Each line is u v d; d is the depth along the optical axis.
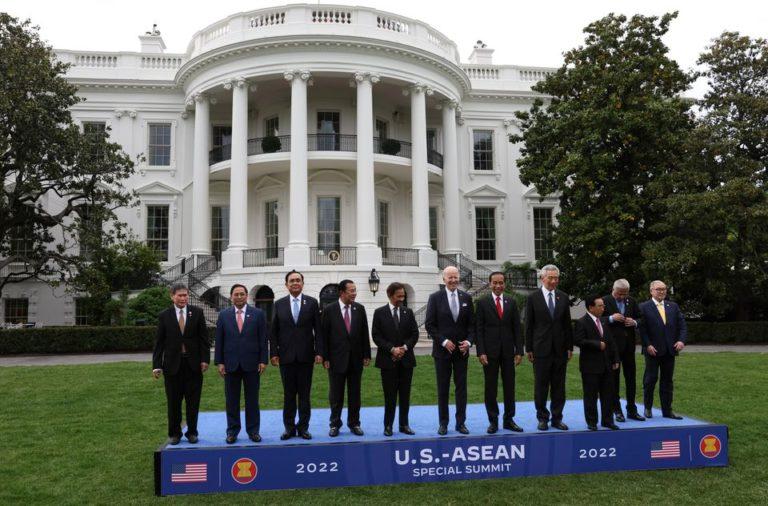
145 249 23.06
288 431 7.14
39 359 18.41
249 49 24.62
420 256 24.97
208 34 26.89
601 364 7.39
